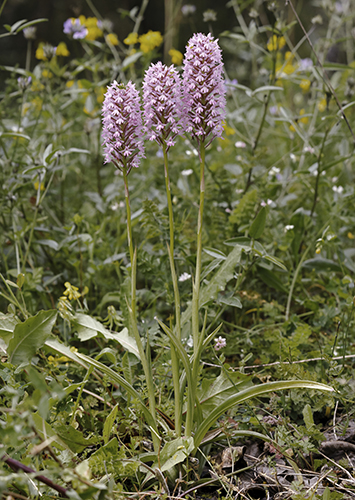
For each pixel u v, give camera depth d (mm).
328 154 1843
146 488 845
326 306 1128
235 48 2246
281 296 1258
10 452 809
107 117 796
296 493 814
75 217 1143
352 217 1312
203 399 886
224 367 906
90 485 706
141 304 1124
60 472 700
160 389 922
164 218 1085
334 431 922
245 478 865
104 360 1062
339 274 1291
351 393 926
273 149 2104
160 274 1081
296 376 915
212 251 1000
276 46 1278
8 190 1173
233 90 1681
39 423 806
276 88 1184
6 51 4543
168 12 2525
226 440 913
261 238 1305
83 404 945
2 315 915
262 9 2113
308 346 1076
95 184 1732
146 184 1605
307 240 1359
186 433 833
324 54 1516
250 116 1611
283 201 1396
